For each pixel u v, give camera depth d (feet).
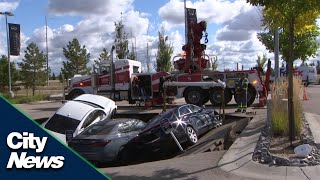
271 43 85.25
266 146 34.24
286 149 33.55
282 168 28.63
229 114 66.80
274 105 40.19
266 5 32.81
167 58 154.10
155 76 87.97
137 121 49.60
